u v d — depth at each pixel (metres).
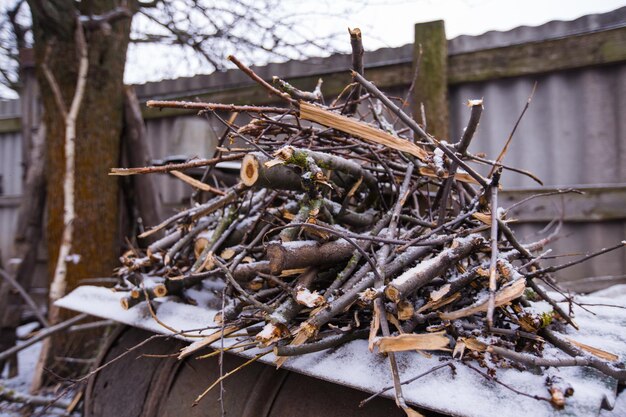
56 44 3.10
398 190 1.42
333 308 1.01
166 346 1.55
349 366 1.00
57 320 2.88
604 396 0.81
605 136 2.77
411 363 0.96
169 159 2.87
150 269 1.89
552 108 2.88
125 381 1.63
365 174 1.41
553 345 1.03
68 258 2.92
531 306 1.16
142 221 3.23
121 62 3.31
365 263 1.21
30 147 4.04
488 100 3.03
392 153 1.62
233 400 1.27
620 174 2.74
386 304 1.02
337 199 1.49
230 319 1.28
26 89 4.05
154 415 1.45
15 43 4.64
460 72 3.04
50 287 3.12
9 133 4.49
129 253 1.91
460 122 3.10
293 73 3.49
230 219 1.59
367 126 1.16
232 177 2.59
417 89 3.07
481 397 0.85
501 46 2.94
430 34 3.06
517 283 0.97
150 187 3.27
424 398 0.87
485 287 1.12
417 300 1.14
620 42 2.67
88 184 3.08
